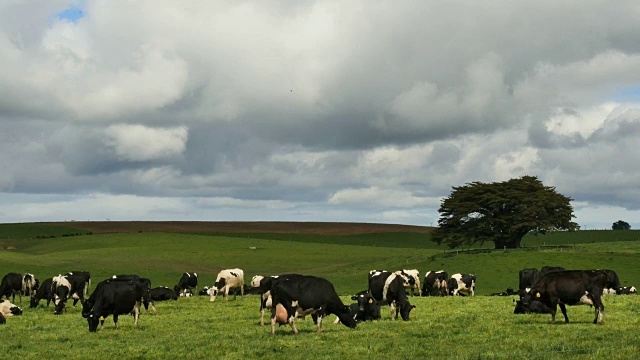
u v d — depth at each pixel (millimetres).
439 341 22203
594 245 116000
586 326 24734
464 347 20844
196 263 111750
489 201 110500
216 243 137125
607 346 19812
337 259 120375
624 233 154000
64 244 133500
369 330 24984
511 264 89062
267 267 110625
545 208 113625
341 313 25172
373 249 135250
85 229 166125
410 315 31016
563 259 90250
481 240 112375
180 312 36781
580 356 17938
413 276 54125
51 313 37844
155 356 20516
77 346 23125
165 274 97500
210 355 20469
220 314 35062
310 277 24781
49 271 92062
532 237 155500
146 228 172125
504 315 29656
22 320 33250
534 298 26047
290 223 192250
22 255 111250
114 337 25547
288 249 132125
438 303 38375
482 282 80938
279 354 20109
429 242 158750
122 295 27703
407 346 21109
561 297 25531
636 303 34062
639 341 20562
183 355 20484
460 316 29641
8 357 20891
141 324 29984
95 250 122562
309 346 21391
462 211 111688
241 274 48969
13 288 50750
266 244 138875
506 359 18125
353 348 20766
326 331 25078
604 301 35969
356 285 85438
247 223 191625
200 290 76938
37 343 24312
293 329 24438
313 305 24422
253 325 28969
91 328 27156
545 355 18453
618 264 86875
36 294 43000
